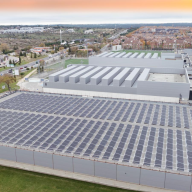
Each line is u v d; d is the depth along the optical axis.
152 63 101.31
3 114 49.34
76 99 59.00
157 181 30.56
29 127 43.28
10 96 62.56
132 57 111.94
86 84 74.75
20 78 122.88
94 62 110.62
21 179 35.47
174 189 30.12
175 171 30.23
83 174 34.31
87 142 37.84
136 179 31.58
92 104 54.78
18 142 38.31
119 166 31.81
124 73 79.88
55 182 34.59
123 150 35.41
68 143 37.72
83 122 44.94
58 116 48.12
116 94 72.38
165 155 33.81
